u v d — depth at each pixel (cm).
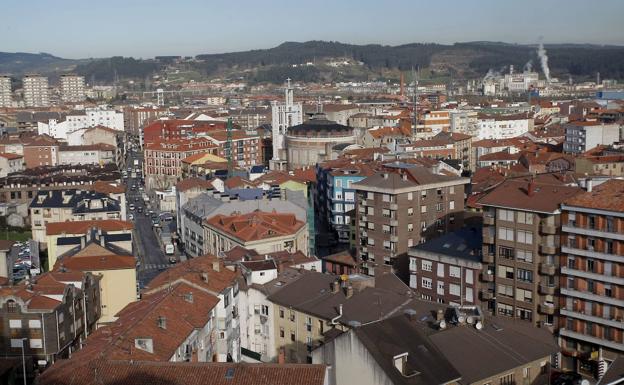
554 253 15175
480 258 16688
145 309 13075
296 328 14562
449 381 10081
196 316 13162
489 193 16588
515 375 11325
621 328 14138
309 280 15438
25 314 15288
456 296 17112
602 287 14462
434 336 11556
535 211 15262
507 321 13100
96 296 18012
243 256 17912
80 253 18975
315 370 9581
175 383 9588
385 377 9800
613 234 14188
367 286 14625
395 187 19775
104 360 10319
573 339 14975
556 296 15250
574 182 17612
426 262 17725
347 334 10338
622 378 9694
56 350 15450
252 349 15612
